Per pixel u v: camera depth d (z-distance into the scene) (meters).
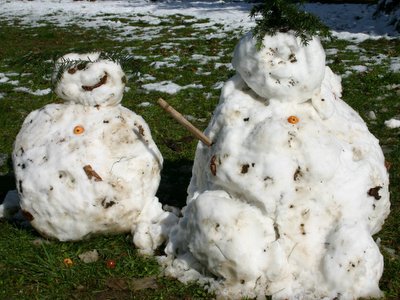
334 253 2.21
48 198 2.44
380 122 4.14
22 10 10.92
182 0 12.02
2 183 3.25
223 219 2.20
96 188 2.43
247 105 2.36
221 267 2.22
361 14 9.12
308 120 2.31
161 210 2.58
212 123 2.41
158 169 2.59
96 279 2.35
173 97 4.74
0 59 6.54
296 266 2.23
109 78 2.54
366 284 2.21
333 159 2.25
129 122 2.57
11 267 2.42
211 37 7.50
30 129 2.56
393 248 2.59
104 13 10.29
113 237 2.55
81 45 7.41
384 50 6.35
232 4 10.89
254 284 2.22
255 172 2.23
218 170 2.30
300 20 2.30
